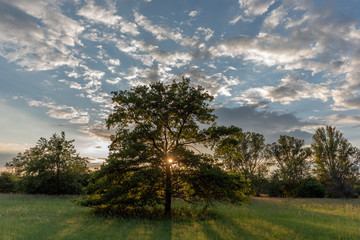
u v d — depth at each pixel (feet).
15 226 36.40
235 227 39.63
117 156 50.08
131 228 37.17
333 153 158.10
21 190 105.09
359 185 162.30
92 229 35.58
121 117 54.80
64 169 104.63
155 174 45.24
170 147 54.49
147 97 52.90
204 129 54.54
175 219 45.52
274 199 111.24
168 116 54.29
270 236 34.30
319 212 61.98
